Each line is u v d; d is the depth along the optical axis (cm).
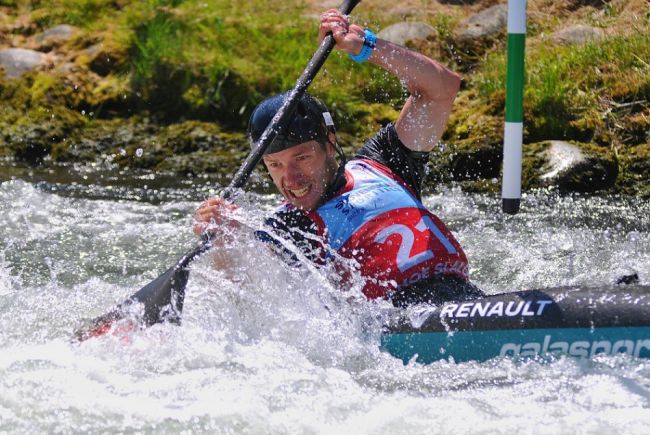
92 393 1234
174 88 2841
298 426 1152
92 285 1734
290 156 1398
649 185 2384
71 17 3089
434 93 1459
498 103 2612
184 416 1173
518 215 2188
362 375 1280
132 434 1140
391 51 1457
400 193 1430
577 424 1122
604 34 2758
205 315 1438
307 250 1409
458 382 1243
